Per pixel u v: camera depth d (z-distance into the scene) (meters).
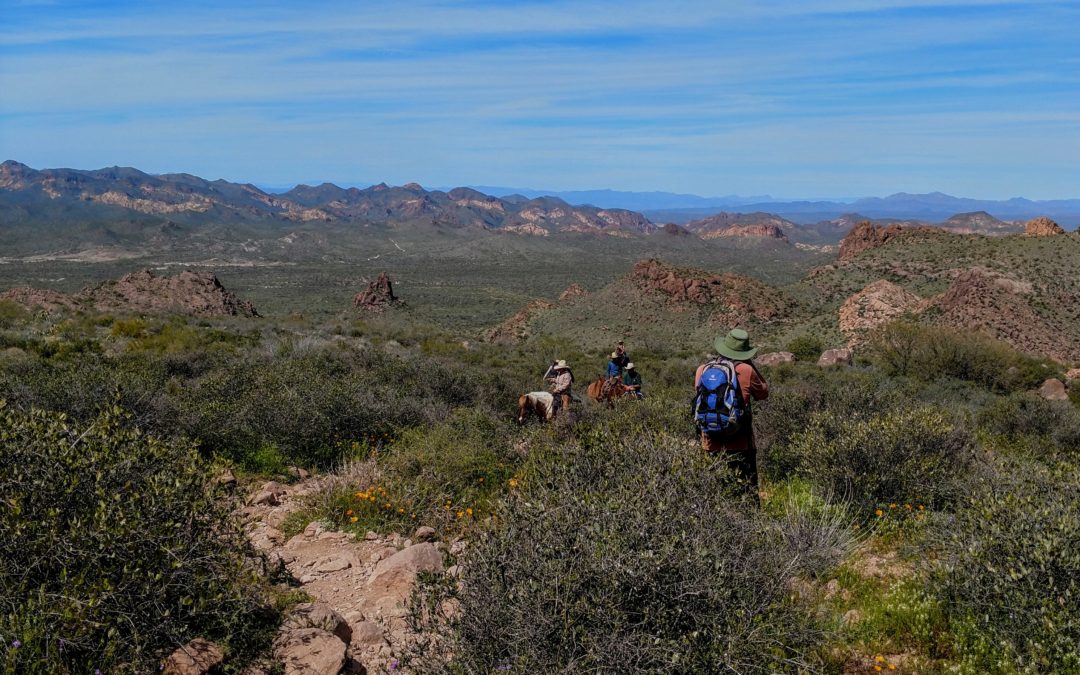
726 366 5.54
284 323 48.94
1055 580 3.82
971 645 3.88
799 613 3.72
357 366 15.57
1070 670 3.52
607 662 3.02
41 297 52.56
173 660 3.51
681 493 4.00
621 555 3.24
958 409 14.13
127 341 27.20
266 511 6.95
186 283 66.38
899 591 4.42
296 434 9.03
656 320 95.19
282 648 3.90
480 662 3.19
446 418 10.28
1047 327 60.53
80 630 3.26
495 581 3.34
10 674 3.05
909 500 6.02
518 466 7.80
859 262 103.88
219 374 12.70
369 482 7.28
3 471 3.83
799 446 7.17
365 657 4.07
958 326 61.50
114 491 4.02
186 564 3.71
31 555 3.51
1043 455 10.15
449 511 6.67
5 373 10.88
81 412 8.27
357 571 5.39
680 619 3.29
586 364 33.06
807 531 5.02
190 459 4.85
